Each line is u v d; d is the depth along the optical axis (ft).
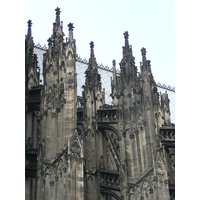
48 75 164.14
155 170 156.46
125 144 169.89
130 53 192.85
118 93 184.24
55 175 141.28
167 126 188.44
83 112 183.21
